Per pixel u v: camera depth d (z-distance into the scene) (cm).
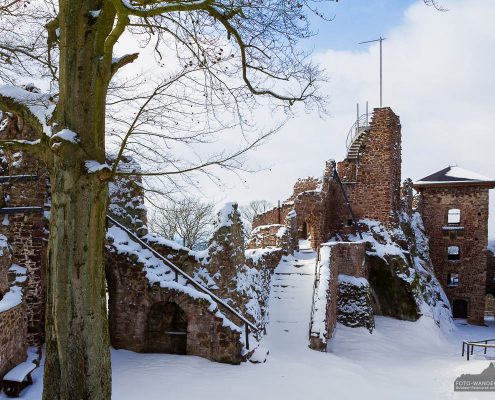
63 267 591
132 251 1187
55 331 595
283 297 1591
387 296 2102
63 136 577
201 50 773
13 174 1095
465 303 3009
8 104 684
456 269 2934
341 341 1661
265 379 1028
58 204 598
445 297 2647
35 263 1096
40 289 1103
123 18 621
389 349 1659
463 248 2933
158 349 1177
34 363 965
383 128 2377
